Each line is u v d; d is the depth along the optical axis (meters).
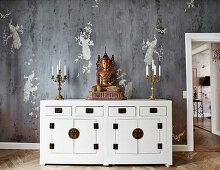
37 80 3.14
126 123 2.46
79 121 2.48
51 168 2.39
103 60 2.83
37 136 3.11
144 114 2.46
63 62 3.14
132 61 3.12
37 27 3.17
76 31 3.15
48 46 3.16
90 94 2.68
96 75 2.91
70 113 2.48
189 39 3.09
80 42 3.15
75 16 3.16
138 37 3.13
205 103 7.04
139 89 3.10
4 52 3.17
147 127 2.46
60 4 3.17
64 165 2.50
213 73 4.53
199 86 7.07
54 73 3.14
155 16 3.13
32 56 3.16
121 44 3.13
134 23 3.14
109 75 2.86
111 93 2.65
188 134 3.03
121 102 2.46
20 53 3.17
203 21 3.12
